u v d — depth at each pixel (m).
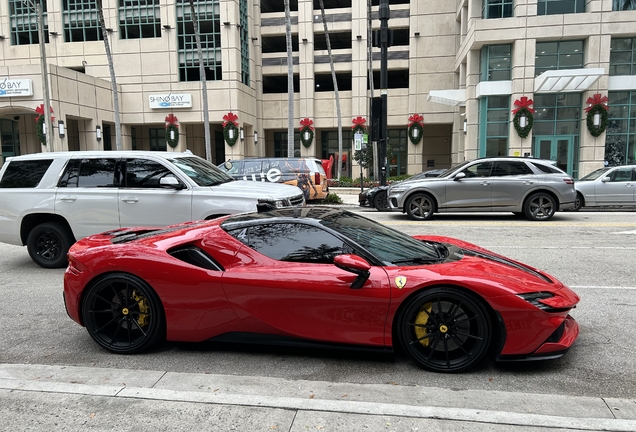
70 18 30.78
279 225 4.05
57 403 3.11
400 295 3.56
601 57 22.52
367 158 27.66
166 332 4.03
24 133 31.89
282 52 35.69
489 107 24.16
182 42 30.52
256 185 7.50
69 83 25.84
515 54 23.11
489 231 10.49
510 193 11.95
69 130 31.38
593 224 11.41
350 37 35.97
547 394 3.26
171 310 3.93
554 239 9.48
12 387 3.33
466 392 3.28
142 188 7.13
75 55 30.91
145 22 30.59
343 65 33.72
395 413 2.91
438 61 31.95
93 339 4.25
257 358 3.97
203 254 3.98
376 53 33.09
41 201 7.29
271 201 6.73
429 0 31.78
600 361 3.83
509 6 23.55
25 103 24.44
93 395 3.21
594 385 3.42
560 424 2.76
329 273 3.70
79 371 3.67
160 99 30.52
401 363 3.83
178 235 4.16
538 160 12.14
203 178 7.33
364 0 32.91
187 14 30.28
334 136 36.56
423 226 11.30
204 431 2.76
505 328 3.47
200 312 3.88
